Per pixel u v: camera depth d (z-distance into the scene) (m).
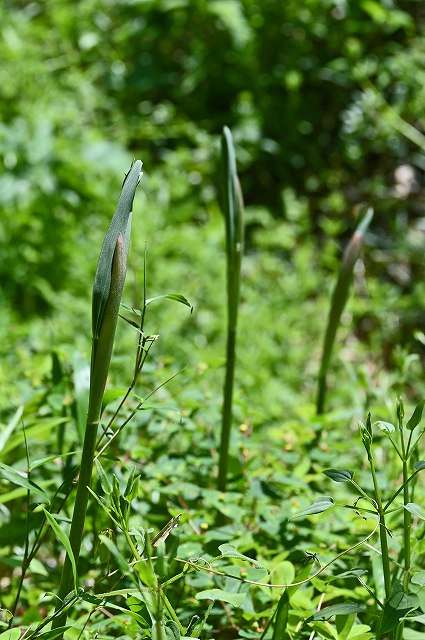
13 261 4.52
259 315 4.22
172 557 1.55
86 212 4.99
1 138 4.89
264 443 2.93
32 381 2.72
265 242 4.82
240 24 5.46
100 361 1.51
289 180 5.54
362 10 5.52
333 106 5.68
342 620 1.67
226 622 2.01
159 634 1.41
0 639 1.63
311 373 4.18
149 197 4.86
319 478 2.35
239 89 5.84
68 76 5.69
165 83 5.94
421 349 4.55
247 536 2.04
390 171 5.43
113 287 1.48
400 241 4.89
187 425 2.41
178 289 4.36
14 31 5.62
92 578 2.17
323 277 4.88
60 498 2.21
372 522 2.04
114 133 5.58
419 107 4.99
